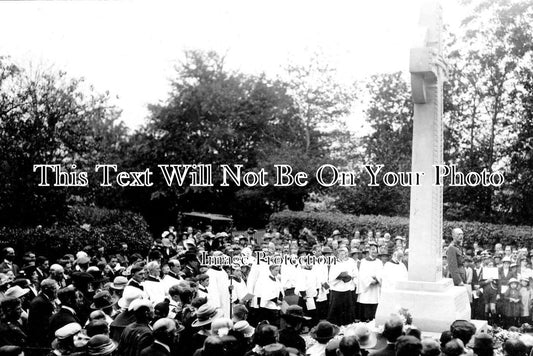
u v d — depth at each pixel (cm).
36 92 2573
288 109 4191
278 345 551
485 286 1435
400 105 3180
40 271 1355
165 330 632
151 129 4053
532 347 587
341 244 1524
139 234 2333
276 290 1398
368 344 640
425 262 1036
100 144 3091
